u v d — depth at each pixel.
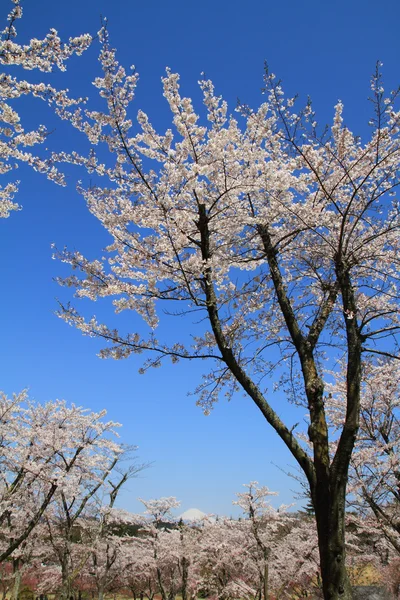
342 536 4.26
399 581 13.01
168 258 6.01
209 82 6.91
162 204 5.85
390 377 9.03
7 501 11.23
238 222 6.45
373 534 12.73
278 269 6.37
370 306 7.08
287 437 4.92
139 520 16.78
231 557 14.79
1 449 11.61
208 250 5.96
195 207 6.32
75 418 13.05
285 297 6.08
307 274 6.88
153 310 6.61
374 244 6.64
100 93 5.99
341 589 4.08
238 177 6.17
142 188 6.18
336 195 6.79
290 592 16.98
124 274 6.30
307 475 4.70
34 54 5.04
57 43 5.02
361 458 8.42
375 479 8.30
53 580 16.78
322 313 5.84
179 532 15.95
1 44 4.84
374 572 17.28
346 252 6.05
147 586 20.28
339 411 9.87
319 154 6.92
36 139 5.70
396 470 8.15
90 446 12.64
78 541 16.55
